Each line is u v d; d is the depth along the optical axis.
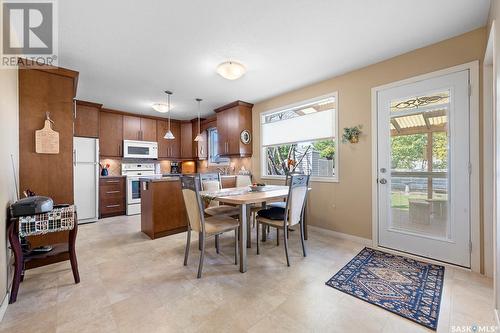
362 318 1.51
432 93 2.38
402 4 1.78
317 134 3.54
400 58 2.59
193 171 6.33
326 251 2.67
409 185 2.55
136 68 2.87
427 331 1.39
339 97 3.16
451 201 2.26
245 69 2.92
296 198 2.43
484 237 2.06
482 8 1.83
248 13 1.87
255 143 4.54
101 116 4.77
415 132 2.50
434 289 1.84
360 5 1.79
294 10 1.84
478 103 2.10
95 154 4.35
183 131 6.07
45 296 1.78
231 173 5.17
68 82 2.67
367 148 2.88
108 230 3.67
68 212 1.98
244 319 1.51
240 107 4.39
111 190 4.73
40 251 2.01
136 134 5.27
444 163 2.32
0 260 1.55
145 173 5.41
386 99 2.71
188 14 1.87
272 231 3.54
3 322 1.48
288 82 3.40
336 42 2.33
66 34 2.12
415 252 2.49
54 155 2.56
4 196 1.72
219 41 2.29
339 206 3.18
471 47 2.14
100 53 2.48
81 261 2.44
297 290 1.85
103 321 1.49
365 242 2.89
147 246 2.90
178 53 2.52
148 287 1.91
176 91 3.77
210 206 3.50
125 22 1.96
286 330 1.40
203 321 1.49
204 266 2.31
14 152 2.13
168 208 3.37
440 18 1.96
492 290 1.82
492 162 2.02
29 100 2.42
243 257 2.16
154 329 1.42
